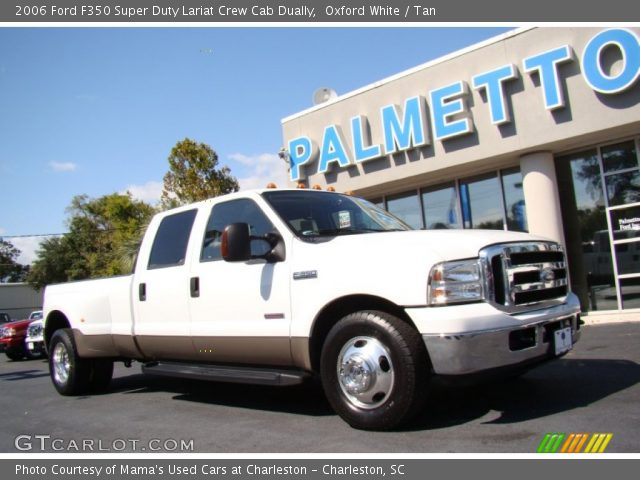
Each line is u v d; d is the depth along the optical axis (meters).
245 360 4.96
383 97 13.08
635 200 11.03
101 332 6.43
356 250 4.23
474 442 3.66
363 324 4.01
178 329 5.44
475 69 11.68
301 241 4.61
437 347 3.70
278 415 4.93
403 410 3.85
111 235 41.19
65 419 5.60
